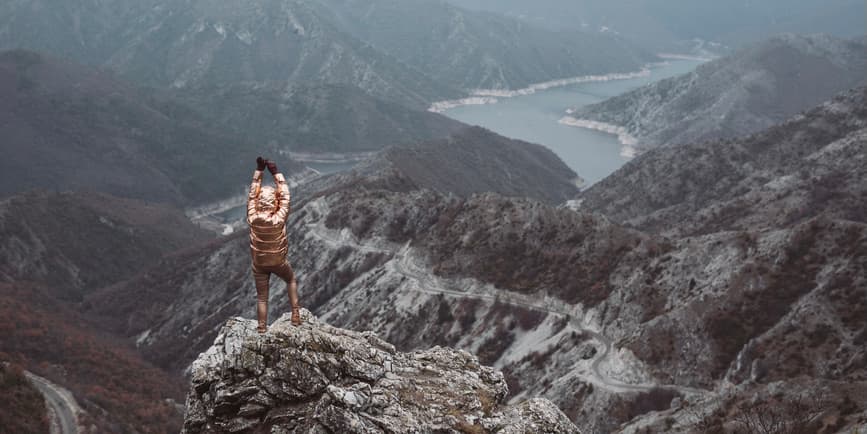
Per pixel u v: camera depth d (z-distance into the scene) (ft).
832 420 199.31
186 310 629.51
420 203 581.94
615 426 322.75
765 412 215.10
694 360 337.52
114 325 648.38
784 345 317.83
